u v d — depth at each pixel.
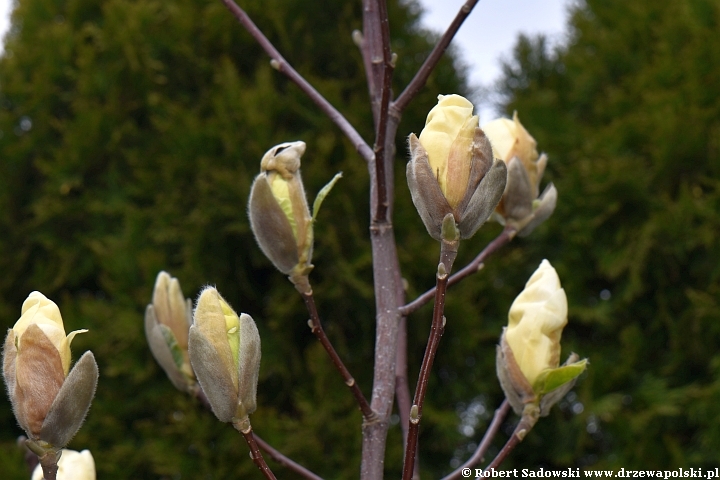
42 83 2.54
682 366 2.15
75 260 2.46
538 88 2.75
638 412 2.10
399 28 2.53
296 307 2.14
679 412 2.04
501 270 2.29
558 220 2.30
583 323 2.35
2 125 2.57
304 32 2.49
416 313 2.14
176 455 2.04
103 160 2.48
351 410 2.09
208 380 0.74
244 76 2.48
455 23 0.84
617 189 2.22
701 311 2.07
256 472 2.03
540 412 0.83
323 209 2.15
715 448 1.97
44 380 0.73
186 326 0.93
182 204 2.26
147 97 2.46
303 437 2.00
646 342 2.20
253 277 2.28
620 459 2.04
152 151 2.39
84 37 2.56
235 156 2.24
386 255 0.82
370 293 2.09
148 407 2.20
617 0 2.61
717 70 2.23
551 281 0.83
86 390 0.73
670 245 2.17
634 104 2.38
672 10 2.39
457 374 2.25
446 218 0.73
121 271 2.25
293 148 0.80
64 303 2.27
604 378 2.13
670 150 2.20
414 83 0.85
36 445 0.73
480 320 2.21
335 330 2.14
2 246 2.46
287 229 0.79
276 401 2.19
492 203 0.74
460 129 0.74
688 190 2.16
